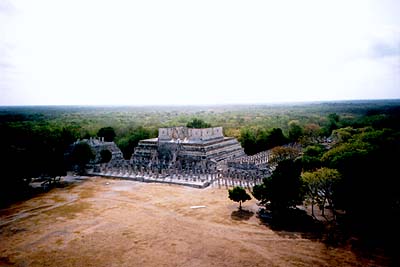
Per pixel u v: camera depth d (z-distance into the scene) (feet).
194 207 220.02
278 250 152.35
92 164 368.07
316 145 403.54
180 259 144.66
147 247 157.48
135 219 197.88
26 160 270.26
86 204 232.12
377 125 541.75
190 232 175.83
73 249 156.46
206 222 190.70
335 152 265.75
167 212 210.59
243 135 502.79
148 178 309.22
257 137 503.20
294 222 186.39
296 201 189.26
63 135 442.50
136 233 175.32
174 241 164.14
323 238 164.96
